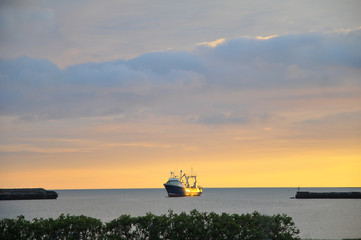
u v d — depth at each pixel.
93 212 140.88
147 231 22.73
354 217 98.56
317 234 53.22
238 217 23.02
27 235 21.47
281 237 21.67
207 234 22.12
